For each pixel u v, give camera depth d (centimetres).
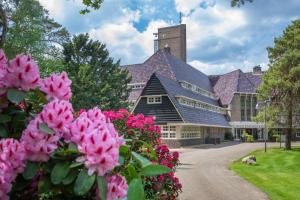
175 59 5681
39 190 190
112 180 198
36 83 214
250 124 6234
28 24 2566
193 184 1474
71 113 205
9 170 186
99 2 646
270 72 3697
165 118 3972
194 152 3291
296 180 1638
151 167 223
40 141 191
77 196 197
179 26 7344
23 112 224
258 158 2792
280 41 3675
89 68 3425
